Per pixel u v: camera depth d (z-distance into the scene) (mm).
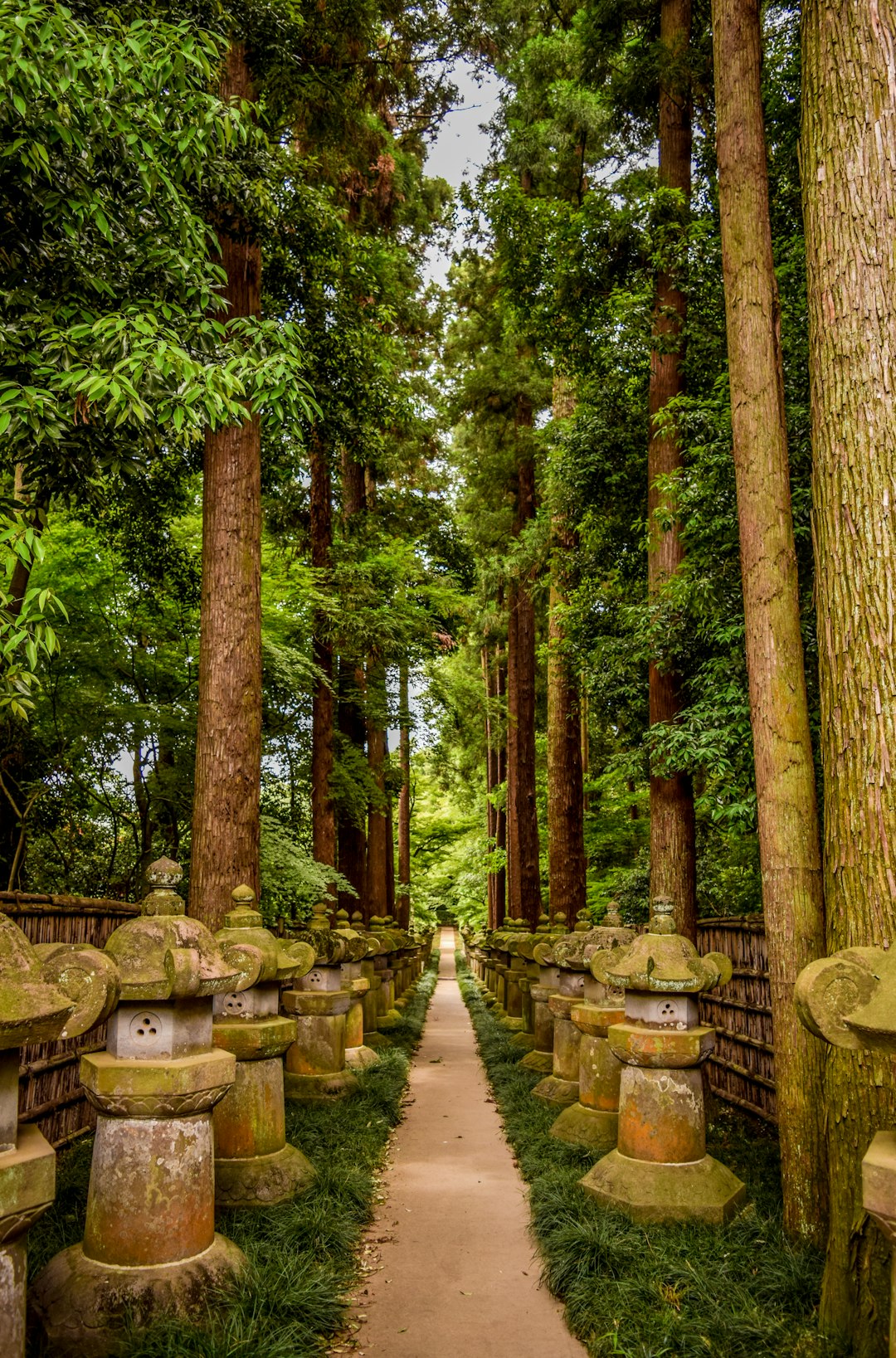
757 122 5574
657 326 9656
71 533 9711
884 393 3807
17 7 4160
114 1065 3543
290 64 8578
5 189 4934
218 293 7754
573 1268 4062
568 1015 7934
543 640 22359
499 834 27062
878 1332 3254
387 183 15234
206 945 3822
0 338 4617
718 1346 3387
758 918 6730
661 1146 4832
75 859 11438
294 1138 6168
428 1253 4551
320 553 13984
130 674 10703
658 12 10594
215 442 7555
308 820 15273
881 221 3920
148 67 4711
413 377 19562
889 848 3562
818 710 6227
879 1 4062
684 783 8734
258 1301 3512
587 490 11367
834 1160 3572
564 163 13422
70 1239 4070
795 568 5098
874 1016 2379
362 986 9719
